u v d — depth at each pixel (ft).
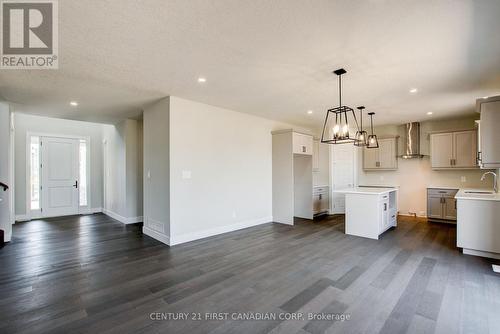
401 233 16.05
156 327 6.49
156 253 12.18
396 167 21.65
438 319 6.77
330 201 23.09
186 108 14.10
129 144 19.02
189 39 7.66
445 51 8.43
